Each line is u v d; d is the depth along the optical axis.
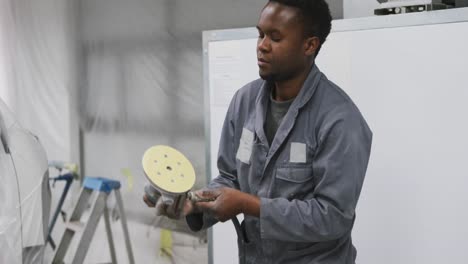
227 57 2.50
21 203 2.21
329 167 1.46
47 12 4.20
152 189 1.54
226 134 1.75
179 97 3.50
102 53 3.91
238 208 1.47
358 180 1.47
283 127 1.54
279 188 1.57
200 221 1.68
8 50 4.43
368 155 1.53
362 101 2.17
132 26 3.71
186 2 3.39
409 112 2.08
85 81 4.03
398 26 2.08
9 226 2.06
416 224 2.08
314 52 1.54
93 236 3.85
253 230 1.63
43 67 4.25
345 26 2.19
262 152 1.59
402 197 2.10
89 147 4.05
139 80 3.71
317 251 1.57
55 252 3.70
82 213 3.74
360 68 2.17
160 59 3.58
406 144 2.09
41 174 2.29
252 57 2.44
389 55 2.11
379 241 2.15
